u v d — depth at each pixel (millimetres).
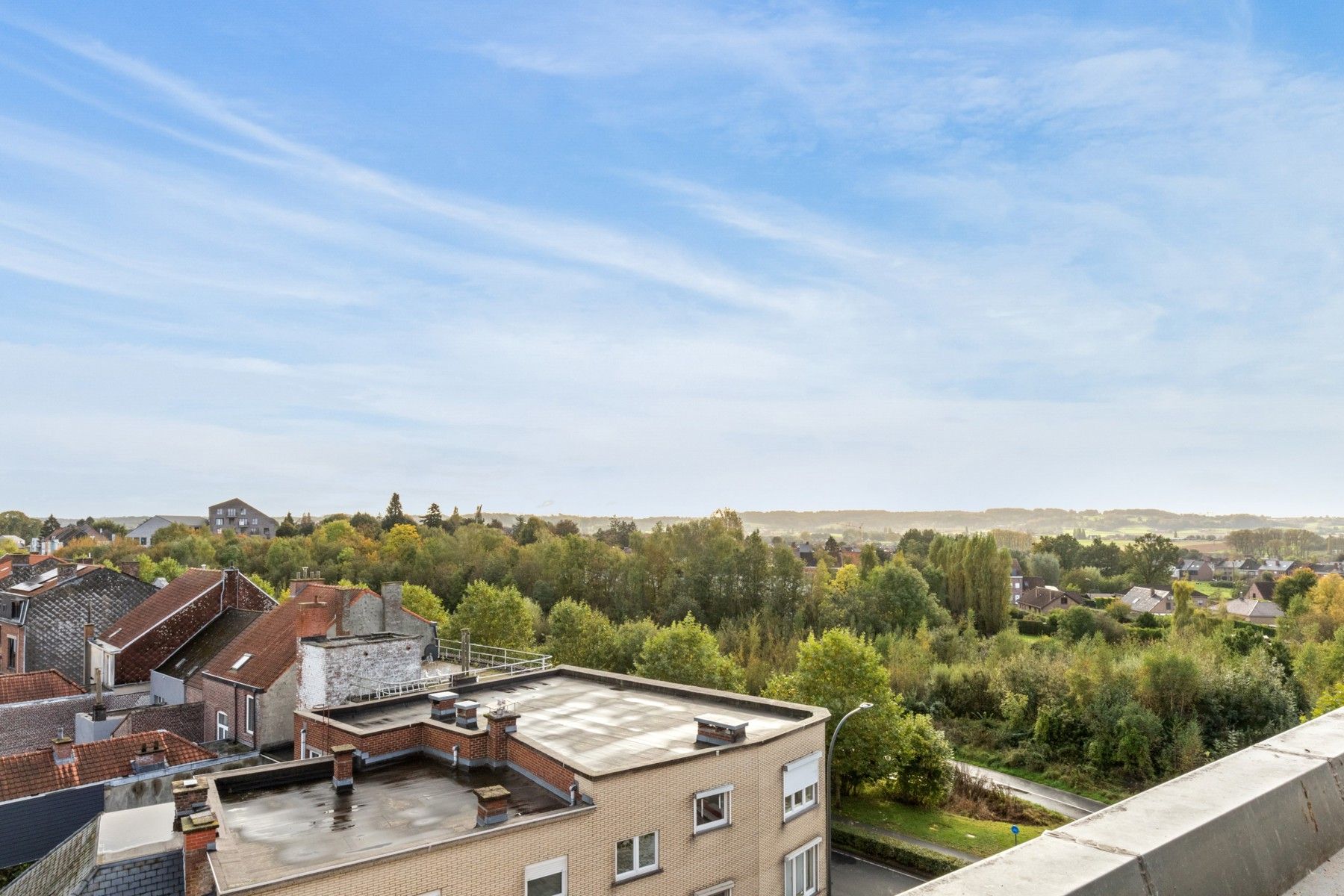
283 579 115312
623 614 99375
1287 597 132000
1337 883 3594
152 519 189125
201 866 18312
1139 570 185625
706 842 24516
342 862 18078
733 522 113688
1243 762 4156
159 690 47500
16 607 55625
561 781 23156
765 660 75875
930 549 116750
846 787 52875
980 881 2879
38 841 30219
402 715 31750
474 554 121938
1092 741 58625
